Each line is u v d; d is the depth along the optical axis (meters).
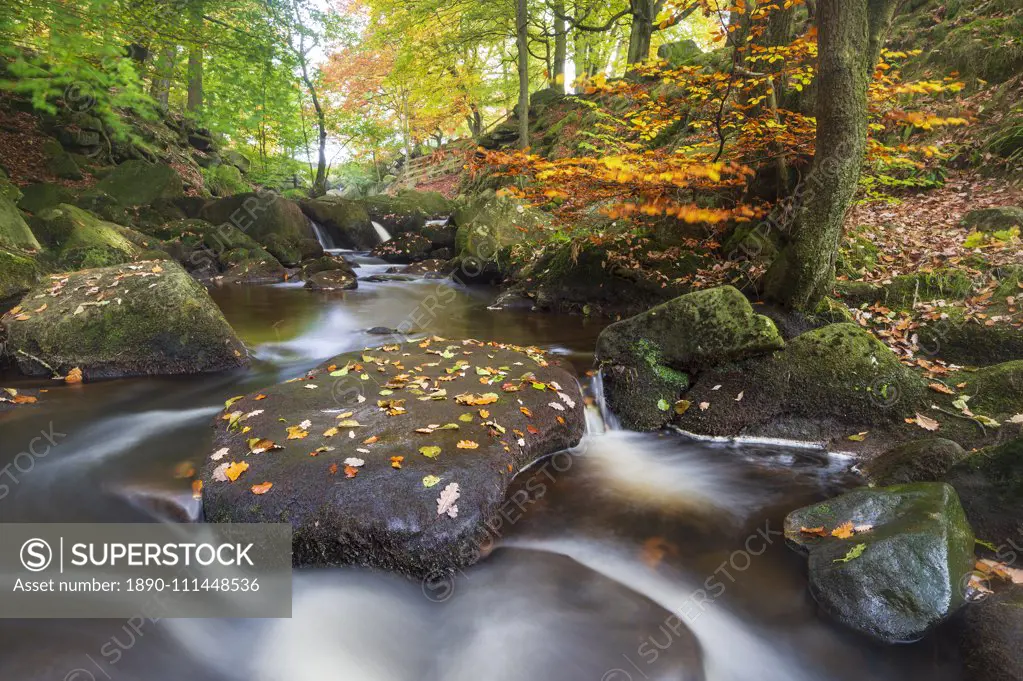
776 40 6.86
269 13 11.88
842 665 2.46
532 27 21.69
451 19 18.16
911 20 11.59
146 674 2.40
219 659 2.50
